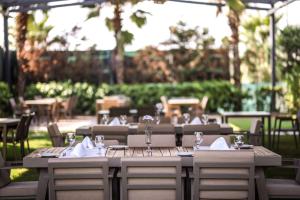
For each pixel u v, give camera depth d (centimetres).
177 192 381
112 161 434
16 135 798
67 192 387
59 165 382
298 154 877
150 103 1850
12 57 1673
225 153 388
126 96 1864
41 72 1852
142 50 2158
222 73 2073
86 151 445
